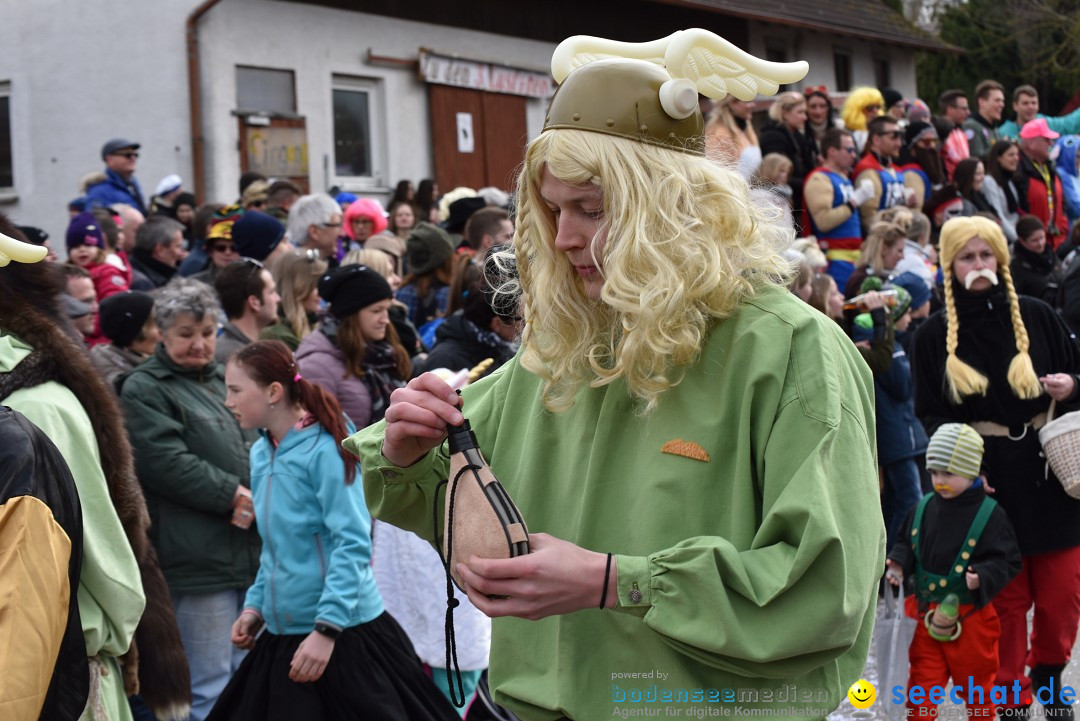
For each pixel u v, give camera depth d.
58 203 11.94
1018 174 10.26
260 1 11.46
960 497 4.04
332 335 4.42
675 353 1.71
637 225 1.67
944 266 4.36
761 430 1.68
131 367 4.40
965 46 25.16
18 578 1.88
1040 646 4.26
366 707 3.22
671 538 1.71
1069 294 6.05
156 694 2.80
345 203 9.12
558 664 1.84
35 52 11.93
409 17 12.87
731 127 8.37
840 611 1.57
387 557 3.85
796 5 18.88
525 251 1.89
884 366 5.62
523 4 14.20
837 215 8.09
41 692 1.86
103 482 2.49
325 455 3.33
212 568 3.88
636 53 1.91
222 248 5.84
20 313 2.50
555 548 1.62
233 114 11.20
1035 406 4.21
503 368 2.09
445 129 13.30
